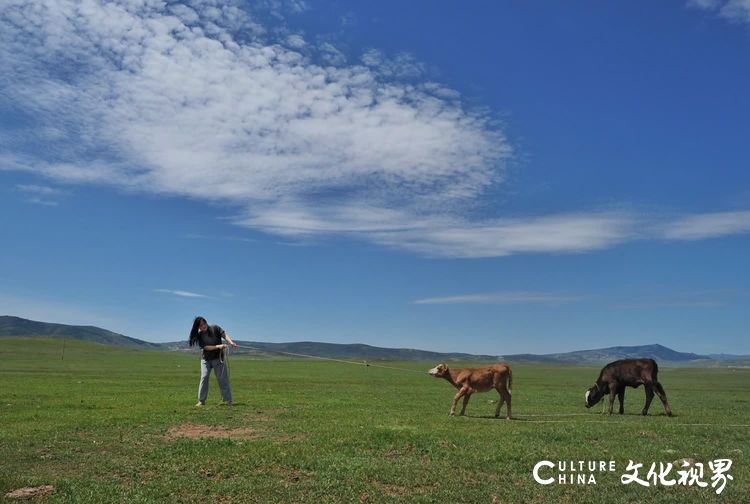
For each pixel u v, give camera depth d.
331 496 11.47
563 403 29.95
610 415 24.00
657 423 20.31
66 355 92.44
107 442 15.40
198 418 19.41
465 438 16.25
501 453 14.66
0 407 22.23
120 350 119.88
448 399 30.56
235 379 46.16
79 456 14.00
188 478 12.39
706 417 23.36
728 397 38.69
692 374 107.31
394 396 31.59
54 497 11.10
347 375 58.25
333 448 14.89
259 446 15.00
